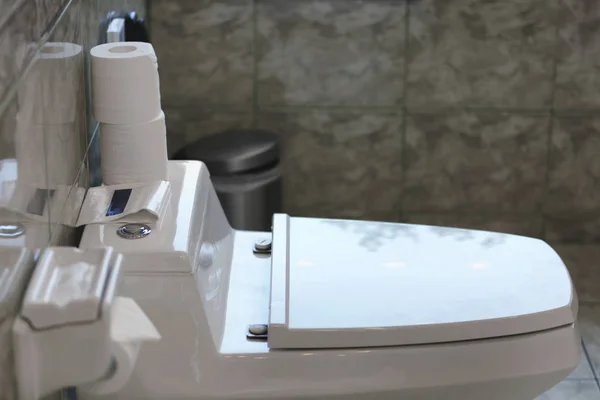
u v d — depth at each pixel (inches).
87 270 39.6
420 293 51.4
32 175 39.6
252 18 99.5
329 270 53.6
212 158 90.6
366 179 105.7
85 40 55.2
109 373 41.9
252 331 49.4
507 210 107.3
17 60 36.9
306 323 48.1
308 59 101.0
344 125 103.5
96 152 61.2
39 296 37.3
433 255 55.9
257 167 92.2
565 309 50.9
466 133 104.0
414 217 107.4
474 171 105.6
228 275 56.1
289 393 47.8
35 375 37.5
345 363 47.9
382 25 99.7
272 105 102.7
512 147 104.7
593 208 107.3
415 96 102.4
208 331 46.9
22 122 37.7
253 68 101.3
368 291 51.3
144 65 51.6
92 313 37.0
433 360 48.6
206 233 52.8
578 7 99.3
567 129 104.0
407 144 104.3
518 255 56.0
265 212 91.7
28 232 38.9
